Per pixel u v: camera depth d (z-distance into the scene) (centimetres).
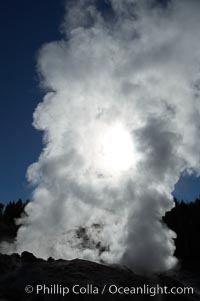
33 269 1845
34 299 1530
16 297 1595
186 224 3609
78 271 1798
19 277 1764
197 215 3684
